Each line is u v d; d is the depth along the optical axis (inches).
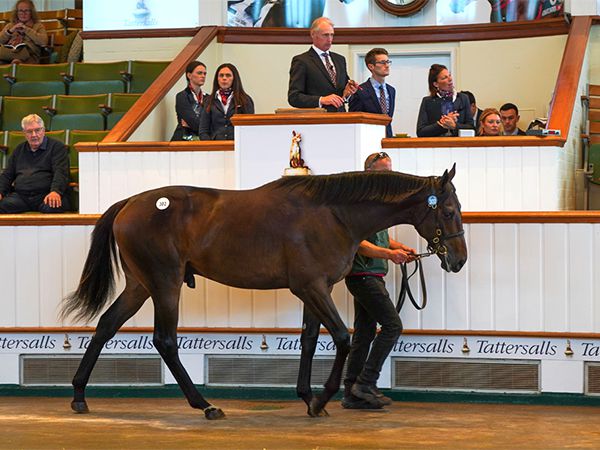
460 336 358.6
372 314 332.8
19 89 562.6
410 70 585.3
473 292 356.8
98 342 335.9
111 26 596.1
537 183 374.6
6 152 494.9
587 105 501.4
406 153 377.7
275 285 318.7
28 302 379.2
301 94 395.9
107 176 400.8
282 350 368.2
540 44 563.5
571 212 349.7
